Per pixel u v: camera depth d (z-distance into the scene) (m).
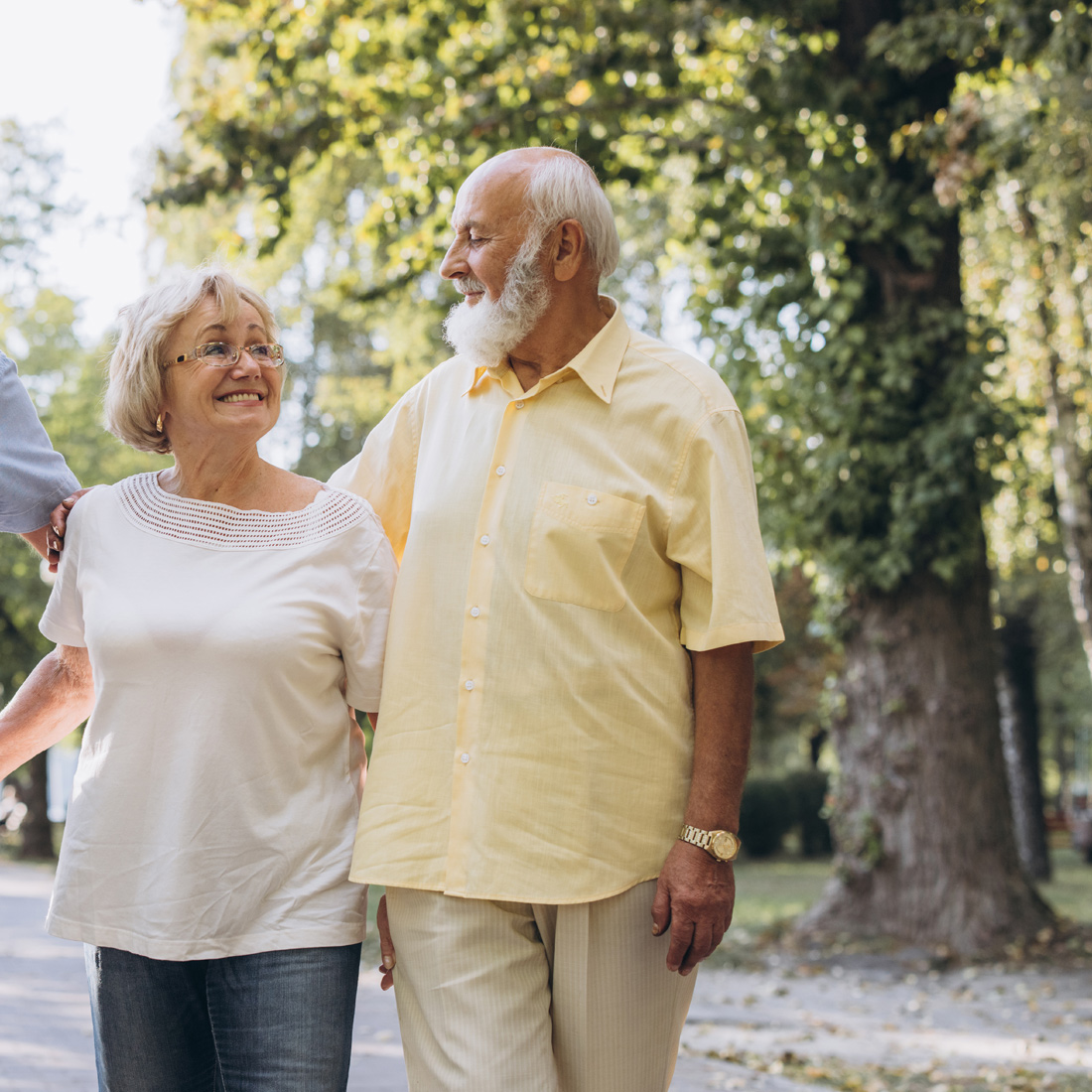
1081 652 21.44
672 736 2.30
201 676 2.15
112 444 20.42
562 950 2.24
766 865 20.03
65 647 2.42
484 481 2.33
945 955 8.88
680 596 2.36
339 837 2.24
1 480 2.46
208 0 10.73
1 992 6.31
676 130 10.95
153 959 2.12
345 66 10.30
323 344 20.67
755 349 9.87
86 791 2.18
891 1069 5.55
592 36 9.80
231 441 2.29
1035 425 13.62
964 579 9.51
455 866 2.21
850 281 9.06
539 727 2.22
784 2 9.16
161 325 2.27
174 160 10.66
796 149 9.51
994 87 10.30
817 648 21.23
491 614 2.26
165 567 2.22
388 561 2.38
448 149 9.67
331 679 2.27
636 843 2.26
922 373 9.30
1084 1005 7.50
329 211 16.14
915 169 9.12
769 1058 5.66
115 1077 2.15
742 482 2.30
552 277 2.35
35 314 20.62
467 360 2.48
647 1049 2.29
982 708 9.49
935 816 9.33
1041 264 12.34
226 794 2.13
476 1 9.84
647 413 2.31
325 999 2.15
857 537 9.44
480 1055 2.15
